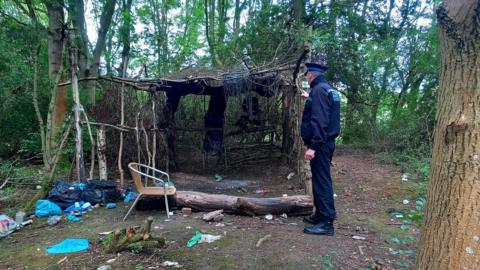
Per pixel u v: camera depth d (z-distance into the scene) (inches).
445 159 58.7
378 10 401.1
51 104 205.0
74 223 158.4
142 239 123.0
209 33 521.7
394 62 395.2
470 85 55.4
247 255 120.0
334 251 122.8
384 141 335.0
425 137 295.3
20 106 291.9
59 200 179.5
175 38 550.3
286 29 324.2
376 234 141.0
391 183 224.7
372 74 390.0
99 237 139.2
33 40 289.6
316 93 134.7
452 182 57.3
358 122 416.5
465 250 55.9
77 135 215.5
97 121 259.1
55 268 112.9
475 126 55.2
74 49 216.7
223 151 304.2
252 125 301.9
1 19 295.4
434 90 322.0
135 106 251.4
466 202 55.9
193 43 581.0
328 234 138.8
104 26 348.5
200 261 115.5
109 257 119.2
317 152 137.2
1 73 280.2
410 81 389.7
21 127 298.0
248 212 163.9
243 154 305.3
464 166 56.1
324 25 360.5
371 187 219.0
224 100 294.0
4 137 293.6
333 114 136.8
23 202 189.6
